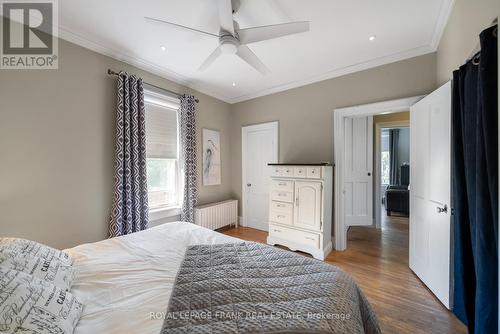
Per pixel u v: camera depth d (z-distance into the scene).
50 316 0.78
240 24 2.03
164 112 3.12
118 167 2.41
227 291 1.04
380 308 1.80
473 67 1.39
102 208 2.41
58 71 2.08
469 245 1.56
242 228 4.12
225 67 2.93
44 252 1.17
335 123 3.05
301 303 0.94
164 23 1.65
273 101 3.75
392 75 2.64
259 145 3.97
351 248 3.11
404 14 1.92
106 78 2.44
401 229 4.04
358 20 1.99
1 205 1.78
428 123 2.08
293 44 2.38
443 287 1.83
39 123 1.97
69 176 2.16
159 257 1.45
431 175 2.02
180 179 3.28
